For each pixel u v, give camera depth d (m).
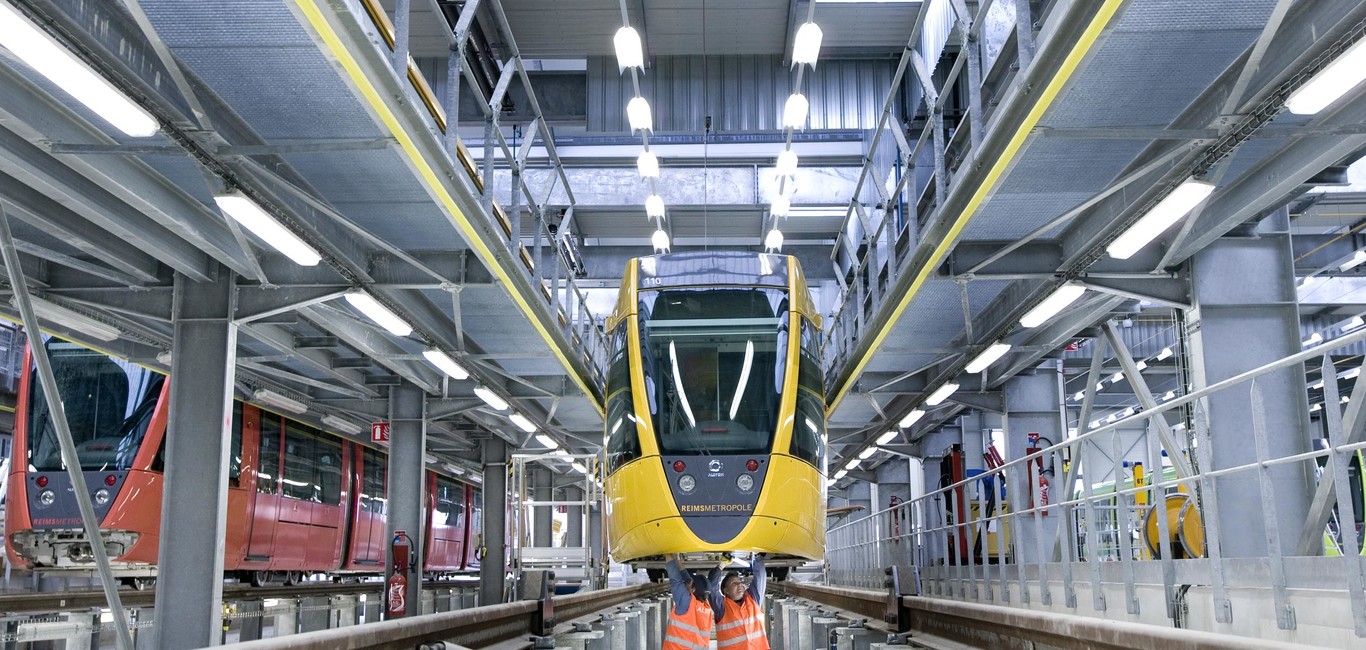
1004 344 16.23
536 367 21.52
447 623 8.82
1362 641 6.40
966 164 11.44
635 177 28.25
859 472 40.31
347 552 28.42
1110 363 27.77
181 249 12.56
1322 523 9.02
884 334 16.50
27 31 6.93
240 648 5.35
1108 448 28.44
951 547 26.62
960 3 10.95
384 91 8.71
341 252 12.48
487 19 23.48
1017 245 12.14
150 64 8.56
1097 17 7.29
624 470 12.85
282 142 10.08
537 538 41.78
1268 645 4.48
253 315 13.33
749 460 12.47
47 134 8.95
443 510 36.66
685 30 24.47
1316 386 26.64
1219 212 11.77
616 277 33.38
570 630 13.35
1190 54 8.52
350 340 16.48
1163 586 9.73
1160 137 9.00
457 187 10.98
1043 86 8.70
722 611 9.46
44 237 13.04
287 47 8.25
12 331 31.44
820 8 23.23
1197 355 12.62
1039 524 12.84
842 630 12.46
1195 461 12.63
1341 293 24.91
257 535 22.48
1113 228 11.36
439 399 22.59
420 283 13.64
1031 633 7.90
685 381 13.05
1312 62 8.09
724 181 28.17
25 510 18.78
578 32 24.39
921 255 13.45
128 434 19.27
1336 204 20.33
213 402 13.09
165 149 9.12
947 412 26.86
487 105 12.56
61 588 26.25
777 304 13.84
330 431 26.17
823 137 27.52
